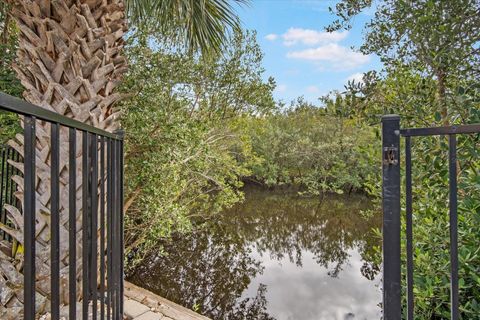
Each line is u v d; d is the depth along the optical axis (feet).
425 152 5.11
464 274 5.10
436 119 4.59
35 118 2.12
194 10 8.69
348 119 6.60
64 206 5.35
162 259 16.65
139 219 14.12
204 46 9.84
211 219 22.82
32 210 2.09
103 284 4.12
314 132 36.86
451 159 2.85
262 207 31.78
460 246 5.14
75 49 5.30
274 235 23.40
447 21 5.05
